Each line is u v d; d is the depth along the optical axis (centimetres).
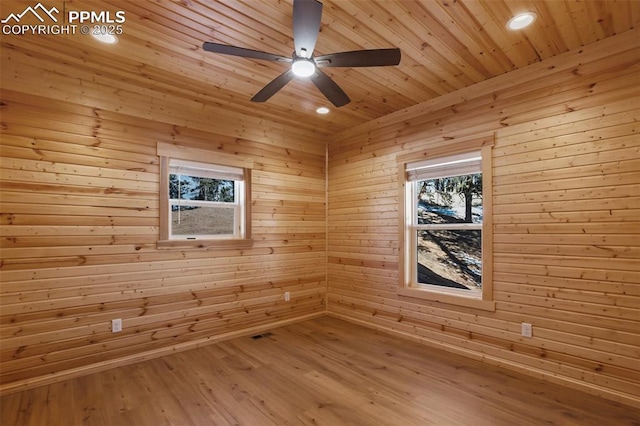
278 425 208
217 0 200
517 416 217
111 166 296
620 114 237
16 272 254
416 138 365
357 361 305
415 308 362
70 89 278
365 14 212
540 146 273
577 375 250
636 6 206
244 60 269
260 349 335
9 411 224
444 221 357
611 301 237
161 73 290
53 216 269
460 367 291
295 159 439
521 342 280
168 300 326
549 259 266
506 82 294
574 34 237
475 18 217
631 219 231
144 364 299
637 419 212
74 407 229
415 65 278
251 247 392
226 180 384
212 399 239
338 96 256
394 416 218
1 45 249
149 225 316
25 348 255
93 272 285
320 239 464
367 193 419
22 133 257
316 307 456
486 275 301
